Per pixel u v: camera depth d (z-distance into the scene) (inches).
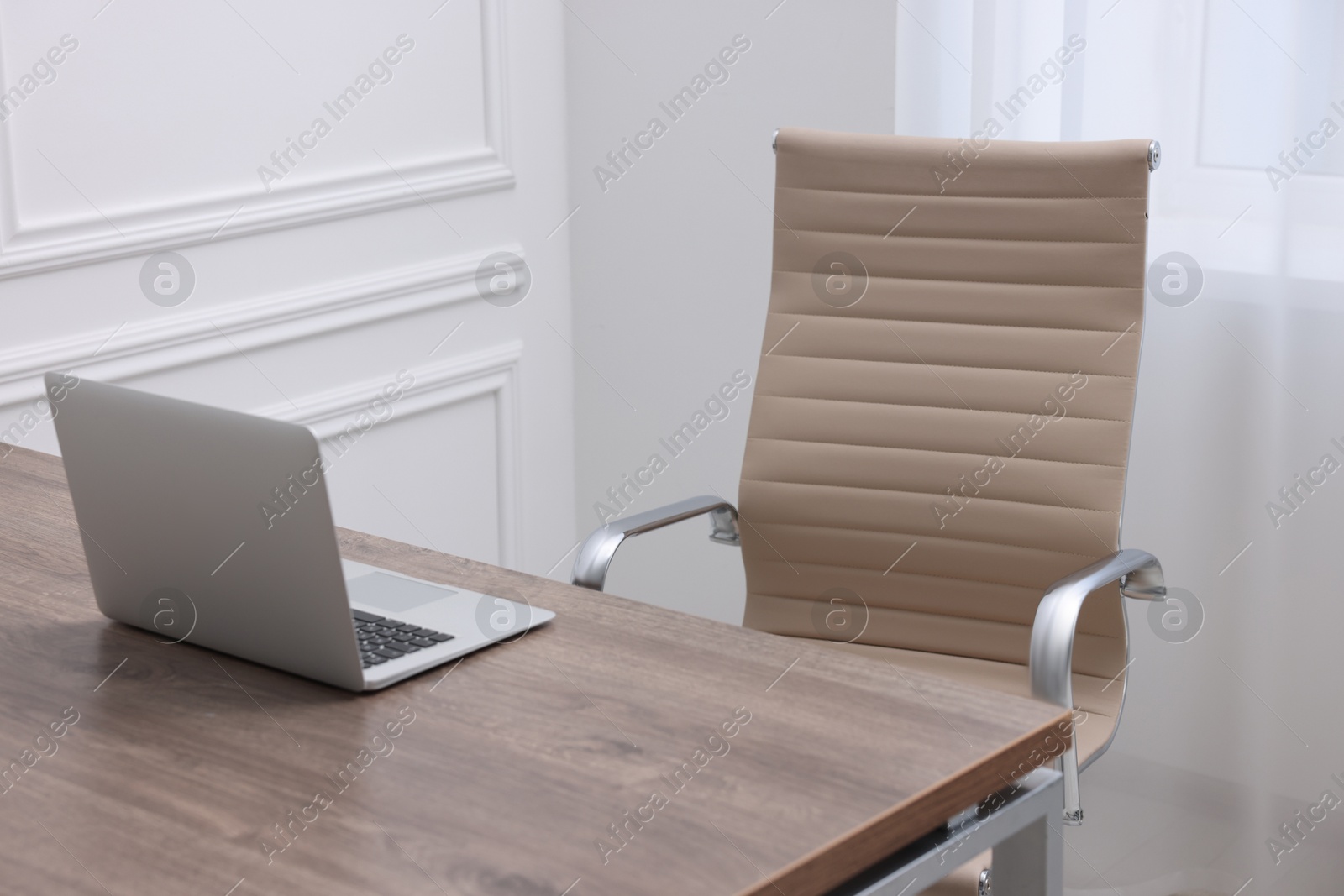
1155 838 93.4
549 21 114.2
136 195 89.7
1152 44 85.1
